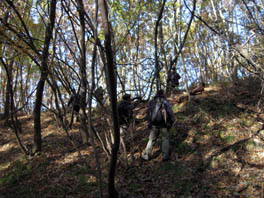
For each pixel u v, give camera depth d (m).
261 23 4.10
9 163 5.79
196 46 13.58
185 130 5.95
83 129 6.28
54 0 4.71
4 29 3.68
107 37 2.78
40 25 5.35
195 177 4.26
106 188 4.23
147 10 6.45
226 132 5.43
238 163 4.43
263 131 5.12
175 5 6.71
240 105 6.53
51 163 5.38
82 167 5.02
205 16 10.73
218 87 8.55
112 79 2.93
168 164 4.74
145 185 4.23
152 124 5.13
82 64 4.02
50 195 4.19
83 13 3.88
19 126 7.97
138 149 5.53
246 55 3.94
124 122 5.79
